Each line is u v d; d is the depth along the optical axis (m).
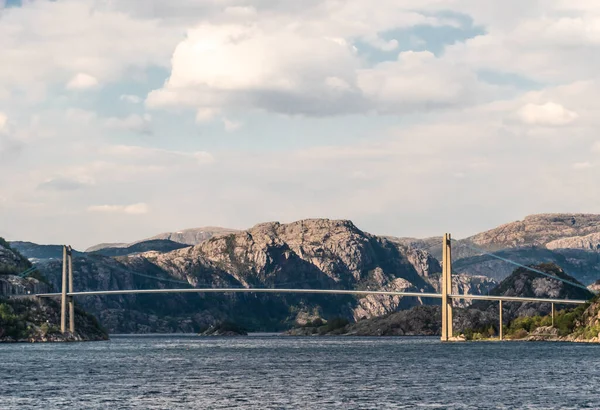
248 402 195.75
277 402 195.38
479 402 192.50
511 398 199.62
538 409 180.62
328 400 198.38
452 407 184.38
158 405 191.62
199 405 191.00
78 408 187.38
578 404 188.12
